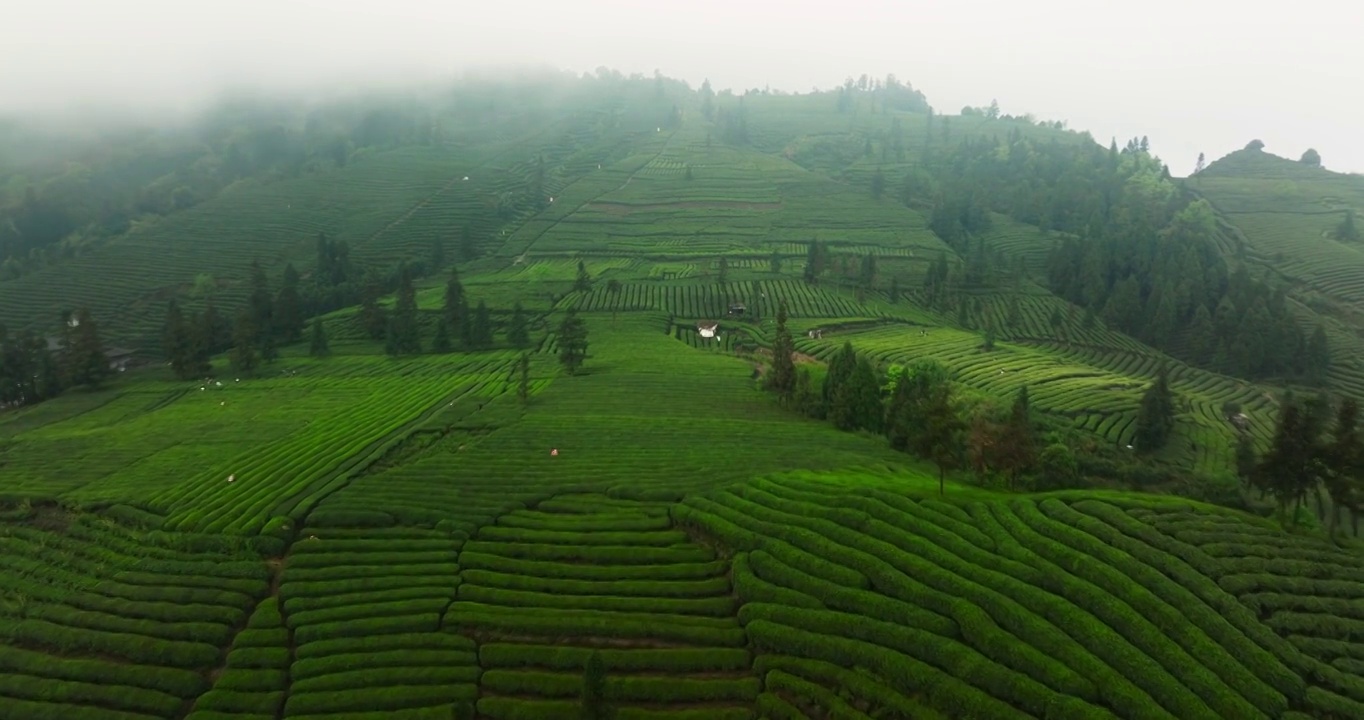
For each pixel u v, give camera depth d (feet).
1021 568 175.83
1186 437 349.41
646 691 159.33
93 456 307.17
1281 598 161.99
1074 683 144.15
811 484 235.40
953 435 246.27
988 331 504.84
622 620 179.11
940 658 155.63
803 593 182.29
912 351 474.49
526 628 178.91
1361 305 588.09
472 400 369.09
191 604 195.31
